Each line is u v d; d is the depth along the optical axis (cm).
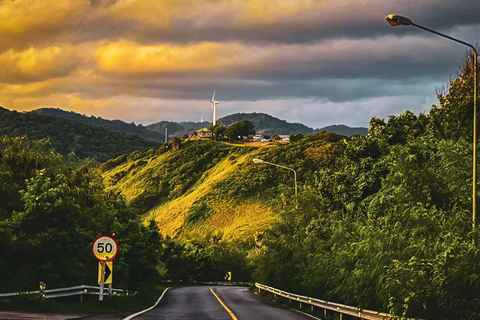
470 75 3478
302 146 18675
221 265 10469
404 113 3769
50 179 2553
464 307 1419
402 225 1842
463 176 1967
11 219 2298
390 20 1700
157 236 3422
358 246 1970
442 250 1536
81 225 2734
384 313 1714
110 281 2245
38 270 2230
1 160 2642
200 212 16500
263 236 3697
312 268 2769
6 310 1738
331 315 2436
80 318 1703
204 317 2077
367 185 3338
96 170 3102
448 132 3441
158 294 4334
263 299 3816
